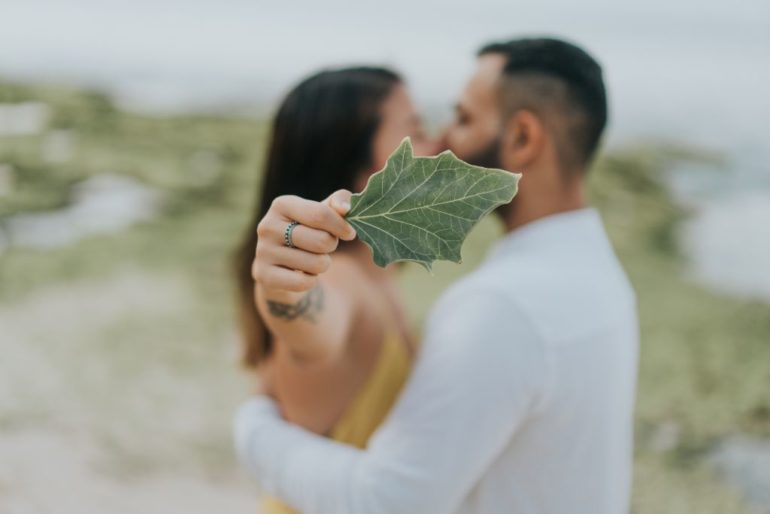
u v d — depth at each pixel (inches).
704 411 177.5
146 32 559.8
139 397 176.4
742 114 436.5
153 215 274.8
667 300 229.6
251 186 308.0
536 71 66.1
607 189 318.7
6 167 300.5
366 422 68.9
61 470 150.5
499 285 60.2
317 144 74.7
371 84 74.7
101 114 372.2
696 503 146.4
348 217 37.4
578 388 60.2
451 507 58.7
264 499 74.0
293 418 69.6
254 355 78.8
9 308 209.5
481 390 57.7
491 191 35.9
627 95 468.8
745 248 268.7
